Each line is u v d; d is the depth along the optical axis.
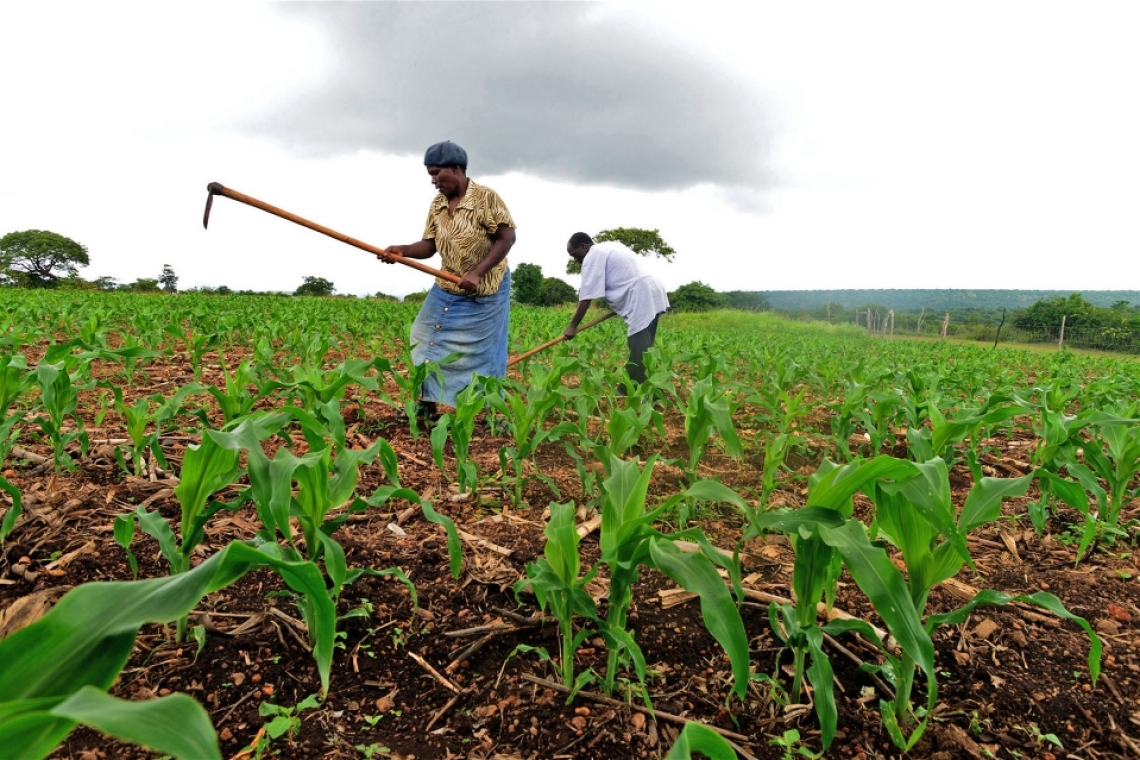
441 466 3.46
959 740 1.89
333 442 3.46
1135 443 3.31
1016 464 5.04
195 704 0.88
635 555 1.84
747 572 2.95
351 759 1.76
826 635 2.37
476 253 5.12
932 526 1.91
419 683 2.09
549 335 11.95
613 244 7.31
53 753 1.69
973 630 2.51
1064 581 2.97
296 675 2.08
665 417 6.39
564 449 4.88
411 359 5.27
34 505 3.09
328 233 4.66
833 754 1.86
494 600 2.57
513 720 1.95
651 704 1.99
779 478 4.42
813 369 7.95
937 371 8.09
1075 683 2.21
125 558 2.68
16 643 1.01
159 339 8.52
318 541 2.31
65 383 3.50
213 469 2.17
